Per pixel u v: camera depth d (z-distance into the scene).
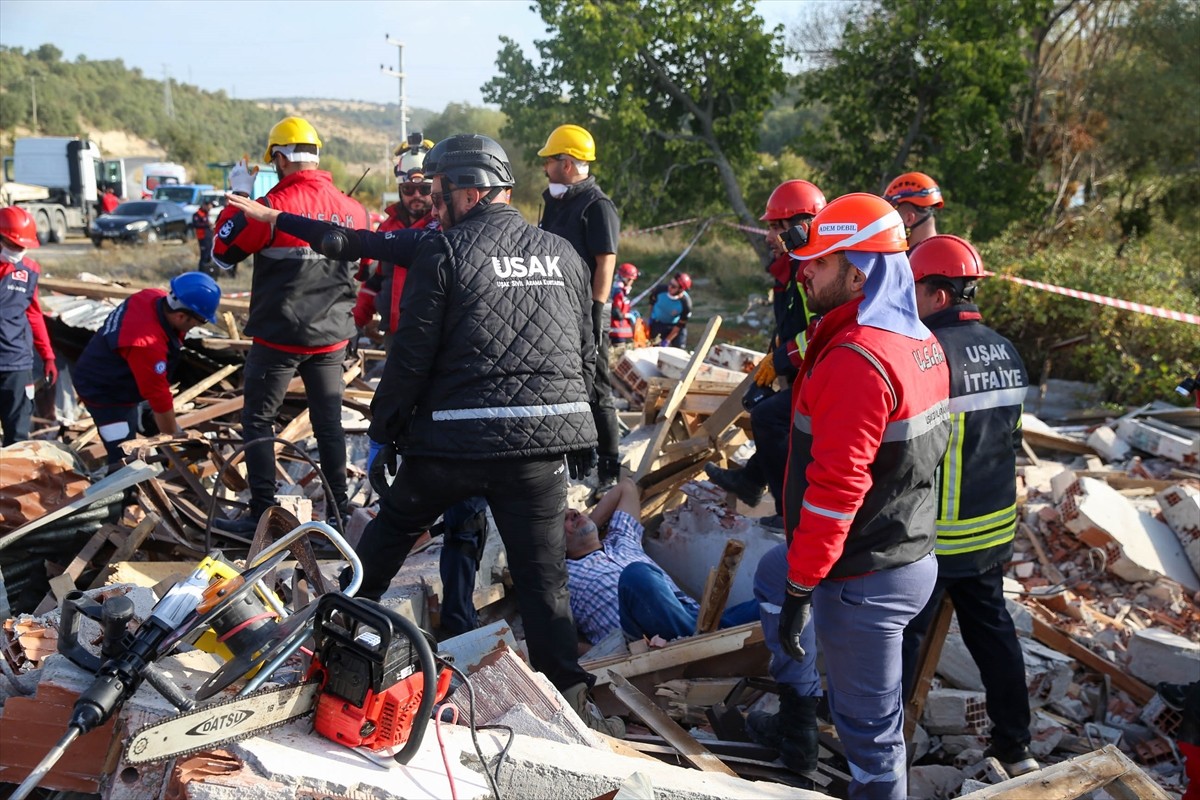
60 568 4.54
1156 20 21.62
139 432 6.10
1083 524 5.97
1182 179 22.06
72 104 112.38
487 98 23.88
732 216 25.03
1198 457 7.79
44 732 2.68
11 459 4.55
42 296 9.30
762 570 3.63
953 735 4.21
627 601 4.44
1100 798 3.35
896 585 2.85
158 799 2.51
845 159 23.48
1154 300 11.76
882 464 2.75
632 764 2.79
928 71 21.53
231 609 2.74
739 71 23.34
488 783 2.64
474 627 4.27
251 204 3.77
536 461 3.33
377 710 2.57
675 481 6.20
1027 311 12.54
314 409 5.00
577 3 21.94
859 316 2.75
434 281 3.17
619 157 22.75
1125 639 5.18
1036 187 21.78
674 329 14.68
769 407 4.75
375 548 3.52
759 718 3.81
